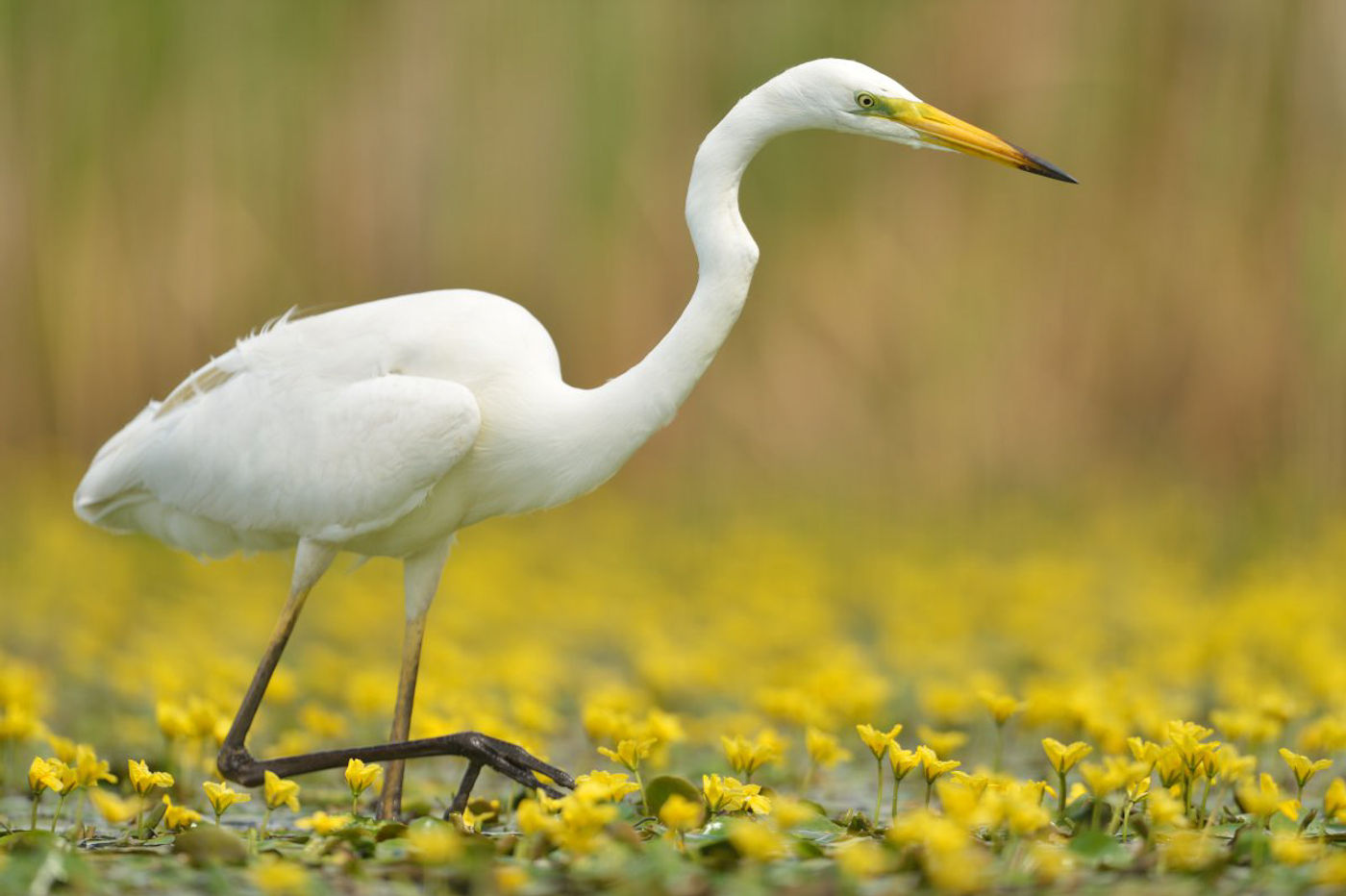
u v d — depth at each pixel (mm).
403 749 6008
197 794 6602
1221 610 11281
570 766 7309
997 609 12258
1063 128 15266
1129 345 15820
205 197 15047
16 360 15320
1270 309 15555
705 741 7891
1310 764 5250
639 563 14492
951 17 15023
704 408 16344
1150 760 5453
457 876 4633
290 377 6340
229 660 9445
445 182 14914
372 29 14938
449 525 6535
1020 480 15773
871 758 7711
